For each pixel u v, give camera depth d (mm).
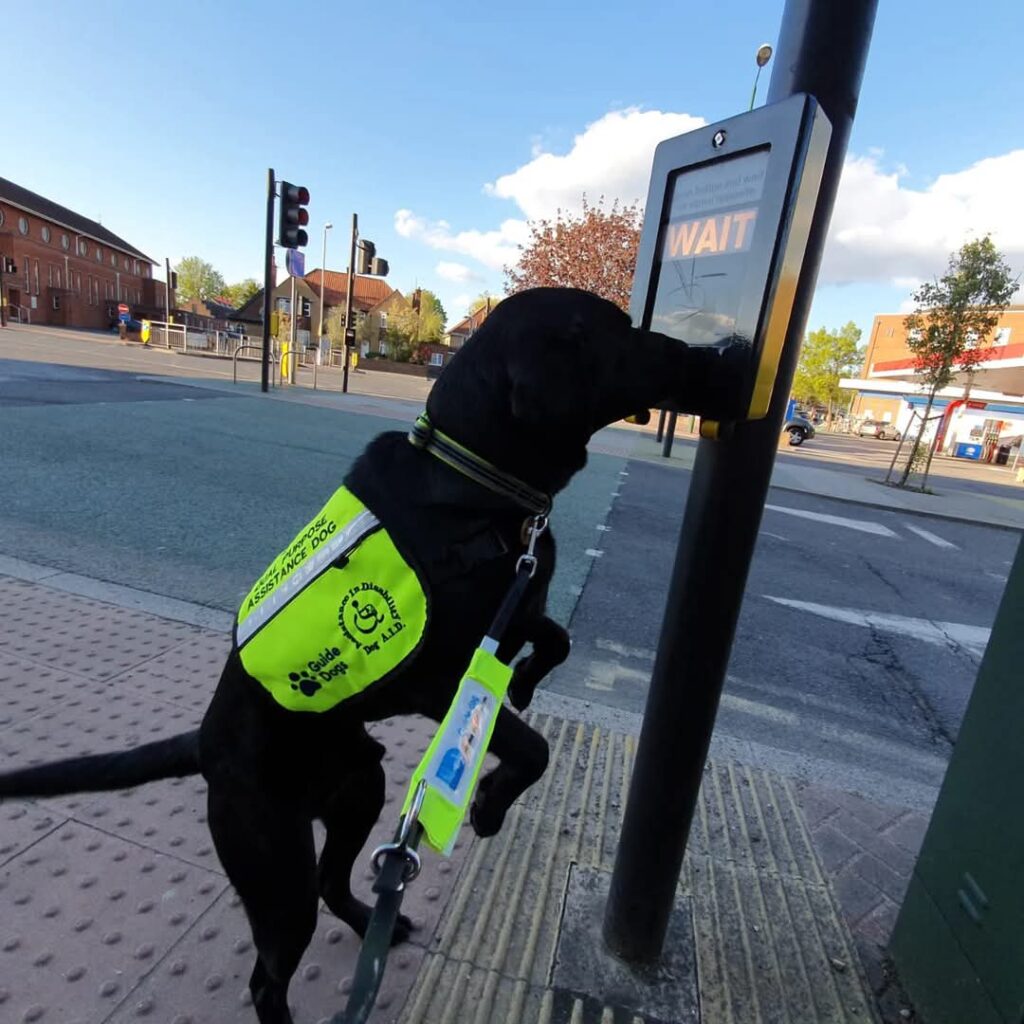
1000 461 34469
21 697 2727
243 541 4879
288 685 1437
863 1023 1722
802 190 1277
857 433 47906
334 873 1817
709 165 1484
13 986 1616
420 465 1478
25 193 65875
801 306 1457
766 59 4922
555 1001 1690
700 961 1845
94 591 3814
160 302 90062
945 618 5355
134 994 1633
